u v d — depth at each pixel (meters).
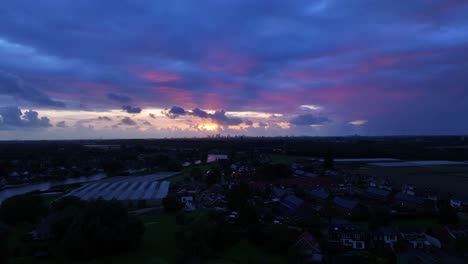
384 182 132.38
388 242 58.72
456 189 120.25
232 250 58.75
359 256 51.66
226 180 138.88
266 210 81.44
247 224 67.25
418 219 78.00
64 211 70.00
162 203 93.19
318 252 53.78
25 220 73.69
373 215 73.19
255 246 60.75
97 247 55.31
